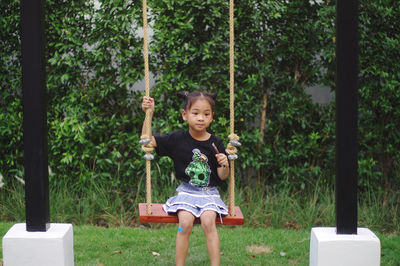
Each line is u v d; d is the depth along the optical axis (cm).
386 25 494
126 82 489
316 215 479
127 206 511
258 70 497
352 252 286
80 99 500
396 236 446
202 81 495
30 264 292
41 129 295
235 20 480
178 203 320
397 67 496
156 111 500
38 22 291
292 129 521
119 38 487
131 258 379
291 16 500
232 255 386
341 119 291
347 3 286
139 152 498
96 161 508
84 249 395
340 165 293
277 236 434
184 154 332
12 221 488
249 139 496
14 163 520
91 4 490
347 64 288
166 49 496
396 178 504
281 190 509
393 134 505
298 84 514
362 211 489
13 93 514
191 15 484
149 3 480
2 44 504
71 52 503
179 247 312
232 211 322
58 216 477
